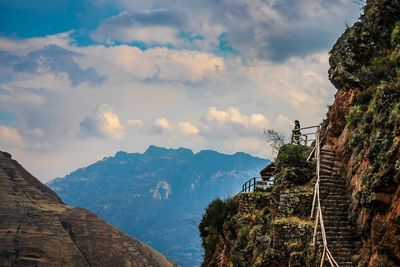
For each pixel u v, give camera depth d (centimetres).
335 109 2878
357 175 2397
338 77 2856
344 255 2345
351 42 2859
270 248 2642
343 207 2566
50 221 19050
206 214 4191
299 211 2672
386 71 2523
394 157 1980
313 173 2841
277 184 2938
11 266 16012
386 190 2019
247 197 3391
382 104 2194
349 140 2555
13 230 17712
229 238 3506
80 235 19338
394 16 2770
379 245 2041
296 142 3375
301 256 2439
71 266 17175
